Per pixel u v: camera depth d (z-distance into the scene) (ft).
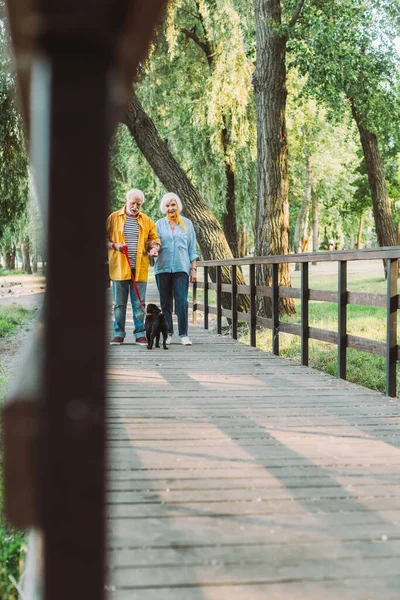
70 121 3.71
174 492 11.42
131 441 14.83
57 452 3.86
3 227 52.70
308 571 8.33
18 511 4.41
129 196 31.53
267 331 41.04
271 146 43.98
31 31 3.56
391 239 61.26
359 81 53.06
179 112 64.44
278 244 44.29
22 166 49.39
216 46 58.08
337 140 99.25
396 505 10.79
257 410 18.24
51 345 3.81
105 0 3.54
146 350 31.50
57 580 3.94
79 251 3.78
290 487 11.70
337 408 18.54
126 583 7.97
